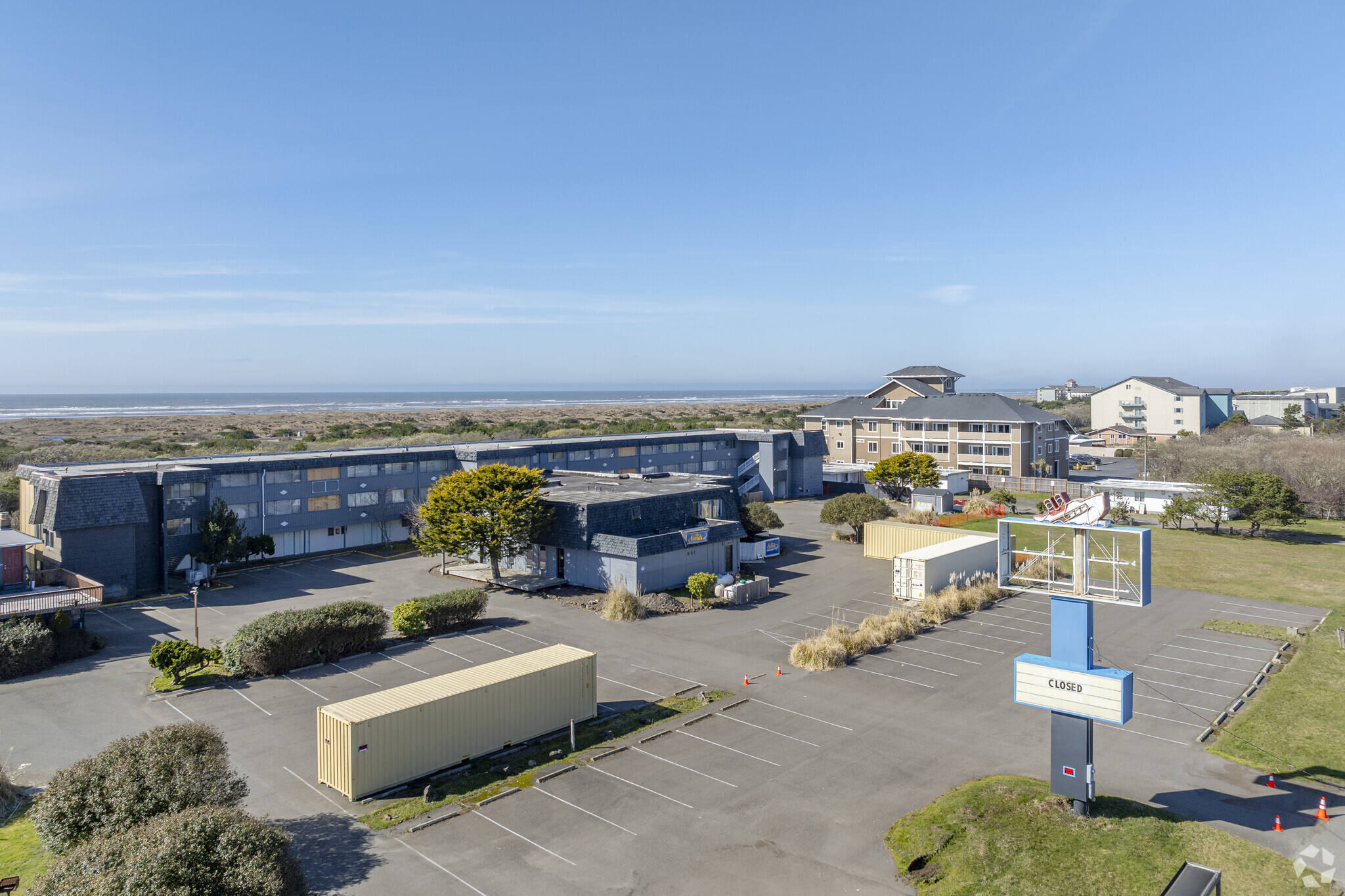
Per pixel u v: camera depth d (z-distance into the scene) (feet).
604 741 96.22
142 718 101.86
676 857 71.20
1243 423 476.95
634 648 131.23
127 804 63.87
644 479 228.84
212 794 67.15
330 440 449.89
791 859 70.95
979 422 343.46
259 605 157.58
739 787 84.48
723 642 134.62
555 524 172.45
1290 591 169.99
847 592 169.07
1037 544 219.82
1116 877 67.31
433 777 86.69
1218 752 93.35
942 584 163.63
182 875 51.21
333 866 69.26
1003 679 117.50
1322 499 263.08
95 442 471.21
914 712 104.78
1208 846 72.13
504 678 94.02
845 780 86.12
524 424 607.37
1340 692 111.75
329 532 209.87
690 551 173.06
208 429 634.84
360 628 126.00
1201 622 147.74
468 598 141.79
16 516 211.00
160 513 170.50
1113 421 544.62
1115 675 73.77
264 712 103.86
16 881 65.51
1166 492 268.00
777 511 280.72
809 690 112.98
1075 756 76.69
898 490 297.33
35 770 87.66
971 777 86.79
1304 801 81.71
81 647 126.11
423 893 65.46
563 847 72.74
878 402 400.06
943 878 68.13
